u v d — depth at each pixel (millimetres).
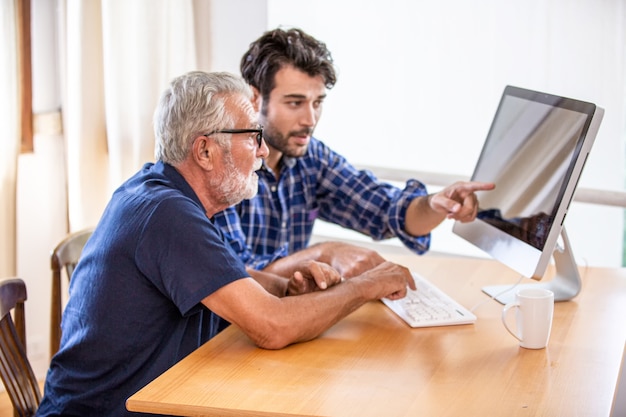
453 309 1866
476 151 2883
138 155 2949
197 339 1770
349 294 1771
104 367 1723
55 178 3141
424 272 2211
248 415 1403
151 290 1695
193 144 1743
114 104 2924
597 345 1686
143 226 1664
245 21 2977
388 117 2988
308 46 2225
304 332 1675
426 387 1488
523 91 2078
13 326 1839
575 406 1417
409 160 2996
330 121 3082
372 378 1527
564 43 2656
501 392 1469
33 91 3096
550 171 1837
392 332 1767
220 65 3008
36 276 3180
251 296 1636
